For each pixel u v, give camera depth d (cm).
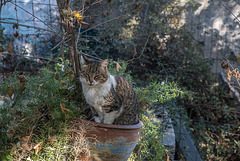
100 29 584
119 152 276
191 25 664
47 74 317
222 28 678
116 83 299
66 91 316
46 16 577
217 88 642
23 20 559
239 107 615
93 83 271
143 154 362
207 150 556
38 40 562
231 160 570
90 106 300
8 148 280
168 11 630
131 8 600
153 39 604
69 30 301
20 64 530
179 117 511
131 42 589
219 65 675
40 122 289
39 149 255
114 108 289
